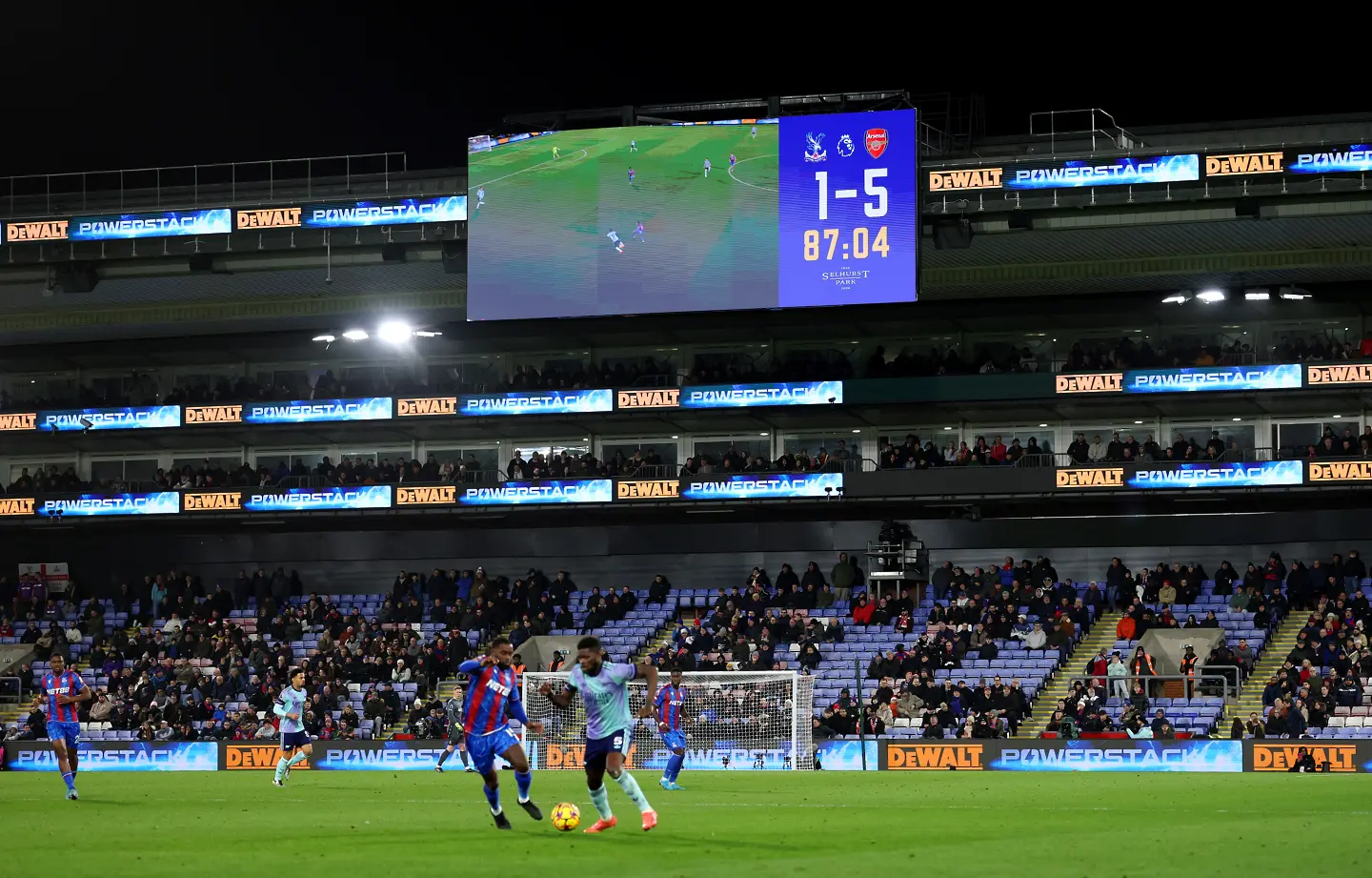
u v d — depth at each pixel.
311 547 61.91
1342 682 41.91
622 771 16.97
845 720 42.38
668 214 50.97
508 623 54.03
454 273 54.22
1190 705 43.91
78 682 27.72
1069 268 51.62
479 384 57.00
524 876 13.34
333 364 61.75
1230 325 54.50
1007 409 53.84
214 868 14.46
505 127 56.16
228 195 57.66
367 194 56.06
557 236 51.53
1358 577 49.12
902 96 50.22
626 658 51.00
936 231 49.50
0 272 55.75
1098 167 47.19
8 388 64.31
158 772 41.22
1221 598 49.50
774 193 50.31
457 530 60.91
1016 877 13.16
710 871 13.55
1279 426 53.97
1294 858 14.73
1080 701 41.81
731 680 41.03
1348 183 45.19
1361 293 51.31
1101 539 55.09
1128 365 51.59
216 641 52.84
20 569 63.22
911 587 55.44
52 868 14.54
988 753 38.53
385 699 47.88
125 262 54.19
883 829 18.33
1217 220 47.47
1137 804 24.00
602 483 54.47
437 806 24.42
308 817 21.70
